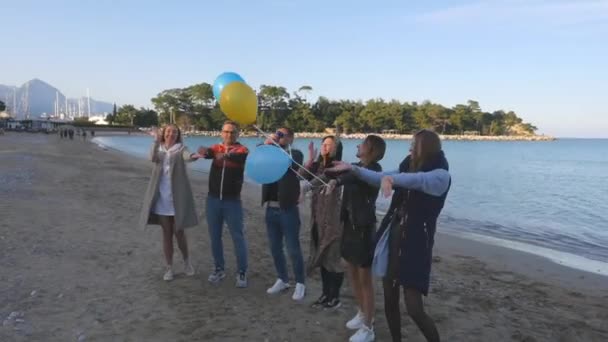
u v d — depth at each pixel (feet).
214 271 18.57
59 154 106.83
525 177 94.38
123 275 18.80
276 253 16.94
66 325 13.92
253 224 31.86
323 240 15.19
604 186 76.79
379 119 426.92
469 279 21.21
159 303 15.88
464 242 31.78
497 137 485.56
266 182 14.69
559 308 17.56
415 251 10.64
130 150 167.73
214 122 420.36
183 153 17.39
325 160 15.30
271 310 15.56
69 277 18.26
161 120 422.41
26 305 15.29
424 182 10.21
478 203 55.67
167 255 18.03
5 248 21.75
